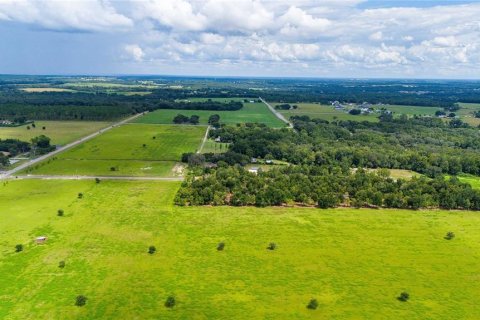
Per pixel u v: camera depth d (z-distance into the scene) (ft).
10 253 374.63
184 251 386.73
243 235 424.46
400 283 338.34
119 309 295.07
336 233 433.07
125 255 376.27
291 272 351.87
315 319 288.51
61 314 287.28
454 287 333.83
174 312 293.02
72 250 383.24
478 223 467.52
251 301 308.19
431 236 429.79
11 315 284.61
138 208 496.64
